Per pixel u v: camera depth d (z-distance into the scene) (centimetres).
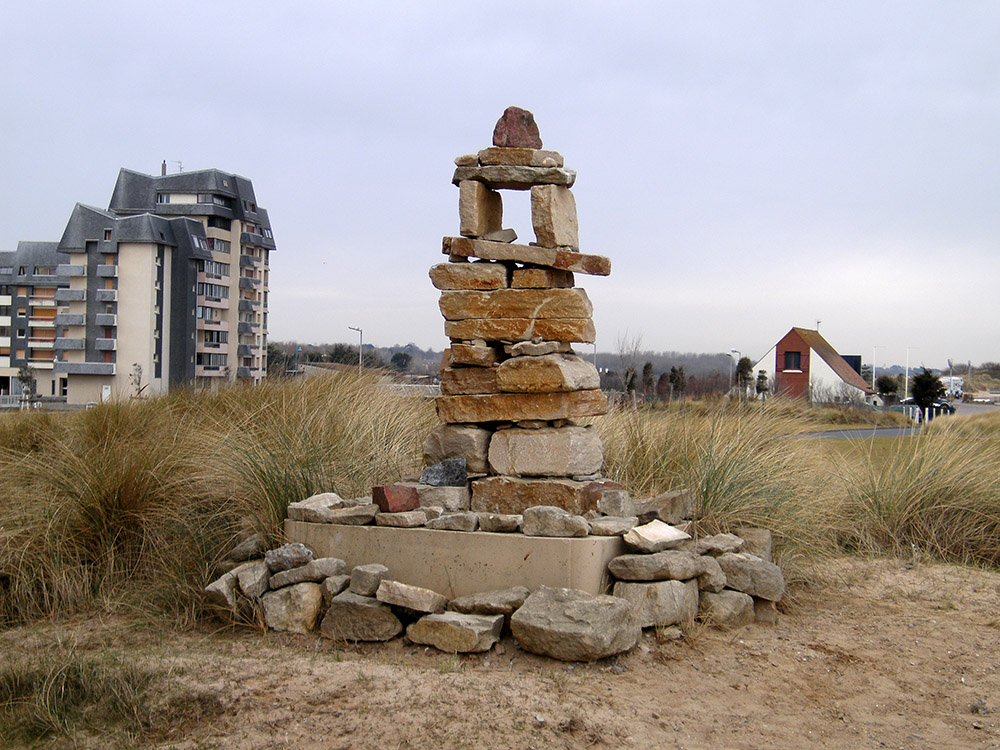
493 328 570
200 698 403
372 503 563
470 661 460
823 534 730
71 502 630
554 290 561
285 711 392
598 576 505
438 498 559
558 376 548
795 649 497
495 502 557
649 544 513
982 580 664
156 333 4288
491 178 573
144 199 4928
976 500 775
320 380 1017
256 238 5159
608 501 558
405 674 434
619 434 823
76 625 538
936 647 508
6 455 788
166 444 739
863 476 821
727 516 642
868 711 419
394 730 375
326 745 364
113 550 611
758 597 545
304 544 559
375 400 908
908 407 2917
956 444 852
